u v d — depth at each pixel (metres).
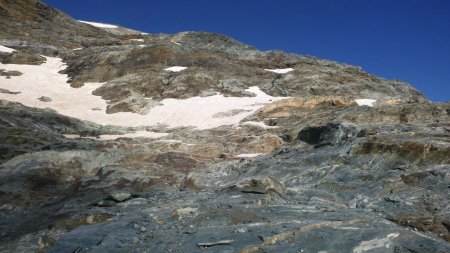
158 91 54.03
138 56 63.03
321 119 35.09
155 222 14.52
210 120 43.84
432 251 11.41
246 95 52.81
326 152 25.47
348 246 11.59
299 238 12.22
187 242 12.23
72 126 39.06
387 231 12.78
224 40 81.56
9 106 39.28
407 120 32.06
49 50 68.81
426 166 21.11
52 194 21.91
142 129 41.88
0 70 56.94
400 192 18.97
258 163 26.89
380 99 50.25
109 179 22.95
